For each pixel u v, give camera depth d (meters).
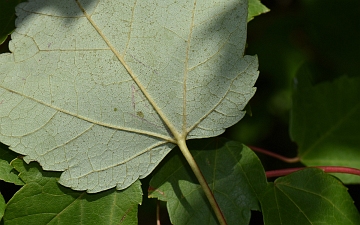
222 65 0.36
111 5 0.36
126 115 0.36
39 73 0.36
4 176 0.36
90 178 0.36
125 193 0.36
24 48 0.36
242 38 0.36
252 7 0.39
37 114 0.36
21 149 0.36
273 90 0.48
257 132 0.48
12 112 0.36
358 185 0.46
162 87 0.36
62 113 0.36
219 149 0.37
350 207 0.38
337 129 0.43
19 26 0.36
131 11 0.36
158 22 0.36
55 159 0.36
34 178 0.36
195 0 0.36
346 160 0.43
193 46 0.36
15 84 0.36
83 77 0.36
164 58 0.36
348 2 0.47
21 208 0.36
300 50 0.48
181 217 0.37
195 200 0.37
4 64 0.36
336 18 0.47
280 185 0.38
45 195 0.36
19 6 0.36
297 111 0.43
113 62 0.36
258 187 0.37
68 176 0.36
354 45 0.47
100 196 0.36
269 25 0.49
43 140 0.36
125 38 0.36
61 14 0.36
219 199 0.37
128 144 0.36
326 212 0.38
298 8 0.48
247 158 0.37
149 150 0.36
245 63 0.36
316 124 0.43
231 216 0.37
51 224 0.36
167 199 0.37
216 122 0.36
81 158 0.36
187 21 0.36
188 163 0.37
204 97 0.36
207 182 0.37
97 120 0.36
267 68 0.48
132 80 0.36
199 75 0.36
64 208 0.36
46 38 0.36
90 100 0.36
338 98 0.43
